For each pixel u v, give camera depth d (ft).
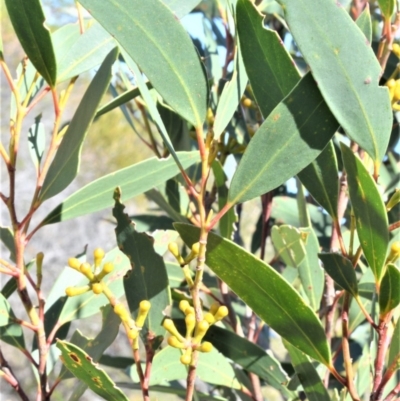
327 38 1.76
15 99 2.14
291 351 2.14
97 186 2.15
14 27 2.02
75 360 1.86
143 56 1.78
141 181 2.18
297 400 2.28
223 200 2.41
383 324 1.88
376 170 1.81
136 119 3.24
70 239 8.97
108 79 1.95
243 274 1.90
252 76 1.89
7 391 7.81
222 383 2.35
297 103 1.80
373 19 3.25
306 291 2.43
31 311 2.13
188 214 2.62
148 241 2.01
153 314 1.99
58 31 2.39
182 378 2.30
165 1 2.06
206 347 1.79
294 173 1.81
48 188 2.06
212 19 3.06
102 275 1.85
